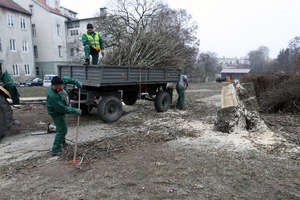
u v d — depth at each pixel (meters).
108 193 2.90
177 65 9.41
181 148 4.50
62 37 34.66
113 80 6.29
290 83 8.00
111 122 6.68
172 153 4.23
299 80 7.88
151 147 4.57
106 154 4.20
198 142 4.84
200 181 3.18
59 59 34.25
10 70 27.20
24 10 29.59
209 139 5.02
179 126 6.23
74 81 4.61
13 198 2.82
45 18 32.59
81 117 7.51
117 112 6.84
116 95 6.89
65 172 3.50
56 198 2.81
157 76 7.93
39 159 4.04
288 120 6.83
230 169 3.54
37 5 32.38
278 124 6.34
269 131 5.41
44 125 6.45
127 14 14.59
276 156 4.04
